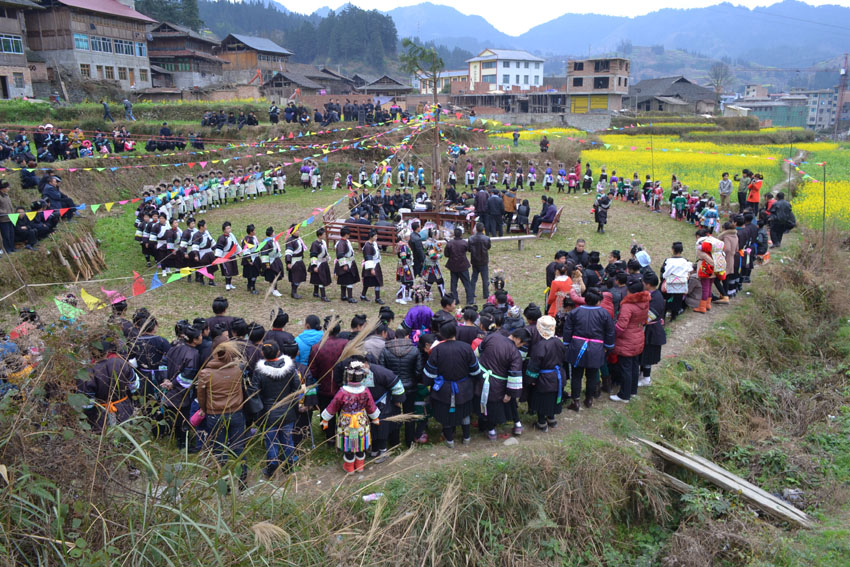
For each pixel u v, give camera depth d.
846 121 119.19
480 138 40.03
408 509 6.16
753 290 14.05
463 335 8.16
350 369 6.62
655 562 6.99
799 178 29.12
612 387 9.48
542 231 19.62
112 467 4.55
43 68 45.53
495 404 7.59
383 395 7.11
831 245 17.36
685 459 8.10
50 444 4.34
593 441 7.73
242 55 65.94
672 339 11.45
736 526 7.27
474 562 6.22
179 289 14.38
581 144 42.66
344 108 39.09
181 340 7.10
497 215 19.38
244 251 13.42
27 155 21.73
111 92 47.88
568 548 6.80
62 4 45.69
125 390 5.93
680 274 11.80
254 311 12.79
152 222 15.70
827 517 7.65
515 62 84.25
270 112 36.00
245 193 27.81
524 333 7.84
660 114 69.81
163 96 50.62
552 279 11.56
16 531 3.77
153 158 28.28
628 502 7.55
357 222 18.88
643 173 31.86
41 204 14.80
